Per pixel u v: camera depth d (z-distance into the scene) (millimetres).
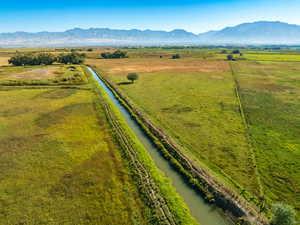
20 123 31906
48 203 16375
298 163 21125
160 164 22656
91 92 51031
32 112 36750
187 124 31562
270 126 30203
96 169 20828
